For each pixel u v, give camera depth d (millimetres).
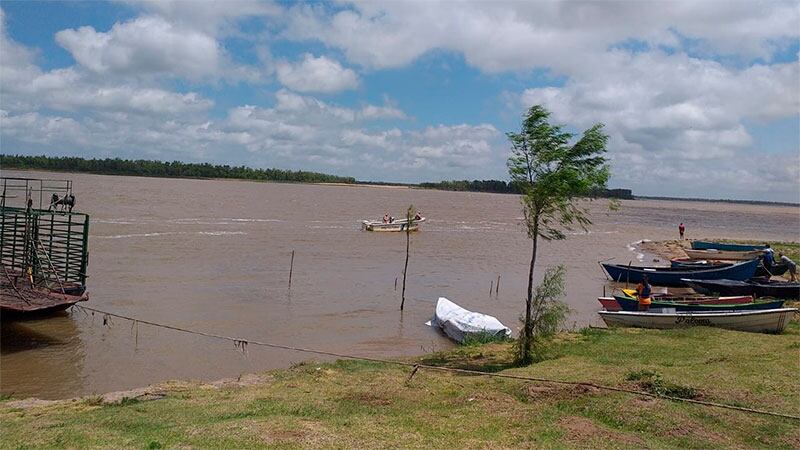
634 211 197750
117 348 23406
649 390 15281
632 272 44594
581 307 35219
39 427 12344
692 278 42844
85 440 11273
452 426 12648
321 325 28719
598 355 19781
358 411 13797
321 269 44625
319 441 11281
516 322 30688
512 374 17406
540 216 19891
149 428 12195
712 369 17266
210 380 19750
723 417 13203
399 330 28656
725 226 134125
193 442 11078
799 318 27984
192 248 50938
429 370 18750
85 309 28656
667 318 25203
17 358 21781
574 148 18453
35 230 30062
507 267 51250
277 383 16922
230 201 120500
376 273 44469
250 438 11305
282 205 119062
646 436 12359
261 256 49125
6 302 24609
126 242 52000
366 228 76250
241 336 26016
